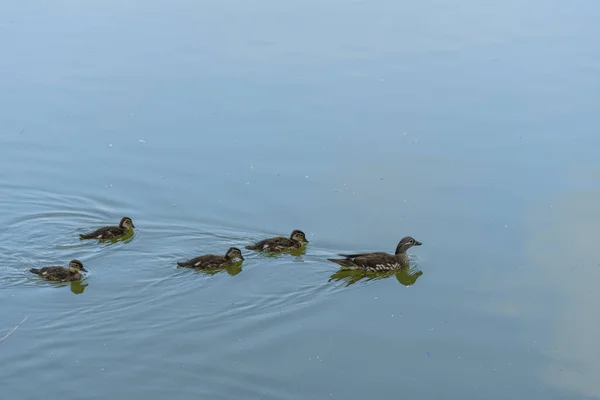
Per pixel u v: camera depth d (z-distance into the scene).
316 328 16.94
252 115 27.11
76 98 28.23
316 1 38.69
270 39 33.62
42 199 22.08
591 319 17.39
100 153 24.69
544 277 19.00
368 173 23.75
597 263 19.48
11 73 30.08
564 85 29.39
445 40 33.66
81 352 15.66
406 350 16.31
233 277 18.56
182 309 17.28
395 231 20.94
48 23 35.28
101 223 20.91
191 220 21.12
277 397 14.64
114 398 14.37
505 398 14.95
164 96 28.41
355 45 33.06
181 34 34.09
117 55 31.81
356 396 14.82
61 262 18.92
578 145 25.22
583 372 15.68
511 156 24.66
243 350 15.98
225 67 30.75
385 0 38.81
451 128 26.38
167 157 24.48
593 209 21.81
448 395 14.98
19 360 15.36
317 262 19.38
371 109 27.56
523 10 37.47
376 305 17.92
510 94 28.66
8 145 25.09
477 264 19.62
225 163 24.17
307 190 22.78
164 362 15.46
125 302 17.42
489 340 16.72
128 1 38.78
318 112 27.36
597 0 38.66
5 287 17.80
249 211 21.67
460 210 21.95
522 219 21.47
